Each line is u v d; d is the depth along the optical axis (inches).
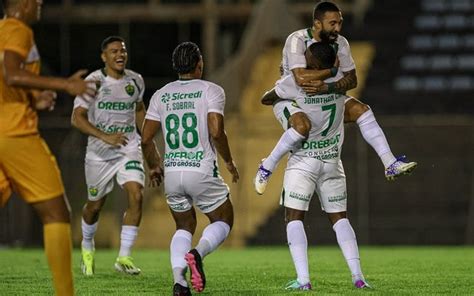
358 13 3243.1
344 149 2495.1
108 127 1206.9
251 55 2810.0
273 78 2810.0
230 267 1347.2
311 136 935.7
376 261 1473.9
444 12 3218.5
